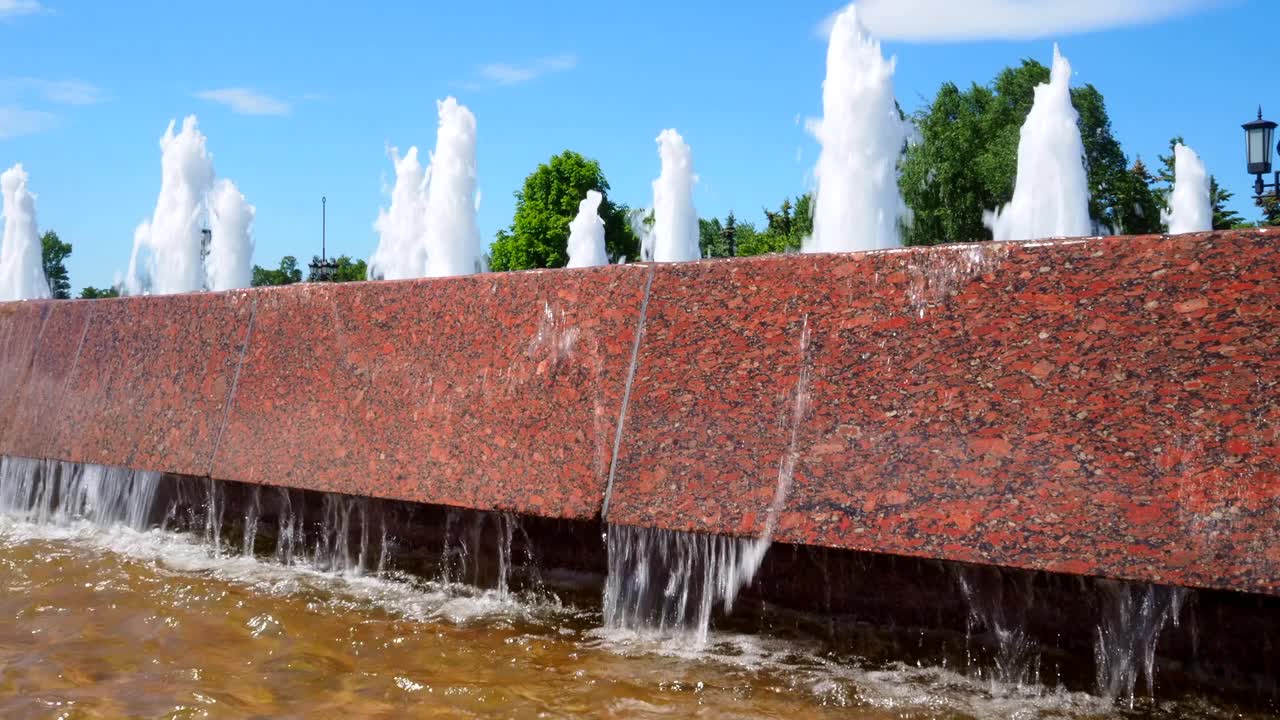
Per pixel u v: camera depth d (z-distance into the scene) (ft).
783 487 7.43
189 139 54.29
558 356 8.91
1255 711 6.48
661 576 8.29
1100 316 6.82
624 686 7.29
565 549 9.15
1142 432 6.43
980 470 6.81
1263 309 6.36
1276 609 6.38
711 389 8.04
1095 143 122.11
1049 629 7.14
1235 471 6.11
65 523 13.29
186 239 54.44
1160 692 6.78
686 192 69.36
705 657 7.83
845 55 42.04
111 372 12.57
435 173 61.87
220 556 11.35
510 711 6.89
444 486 8.95
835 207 42.65
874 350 7.51
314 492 10.82
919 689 7.16
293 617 8.97
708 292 8.43
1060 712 6.75
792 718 6.72
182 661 7.97
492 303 9.52
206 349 11.60
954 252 7.48
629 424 8.28
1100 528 6.32
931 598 7.54
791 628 8.05
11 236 61.21
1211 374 6.37
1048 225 55.77
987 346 7.11
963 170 124.57
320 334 10.61
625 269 8.93
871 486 7.13
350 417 9.93
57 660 8.00
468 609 9.15
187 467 10.91
